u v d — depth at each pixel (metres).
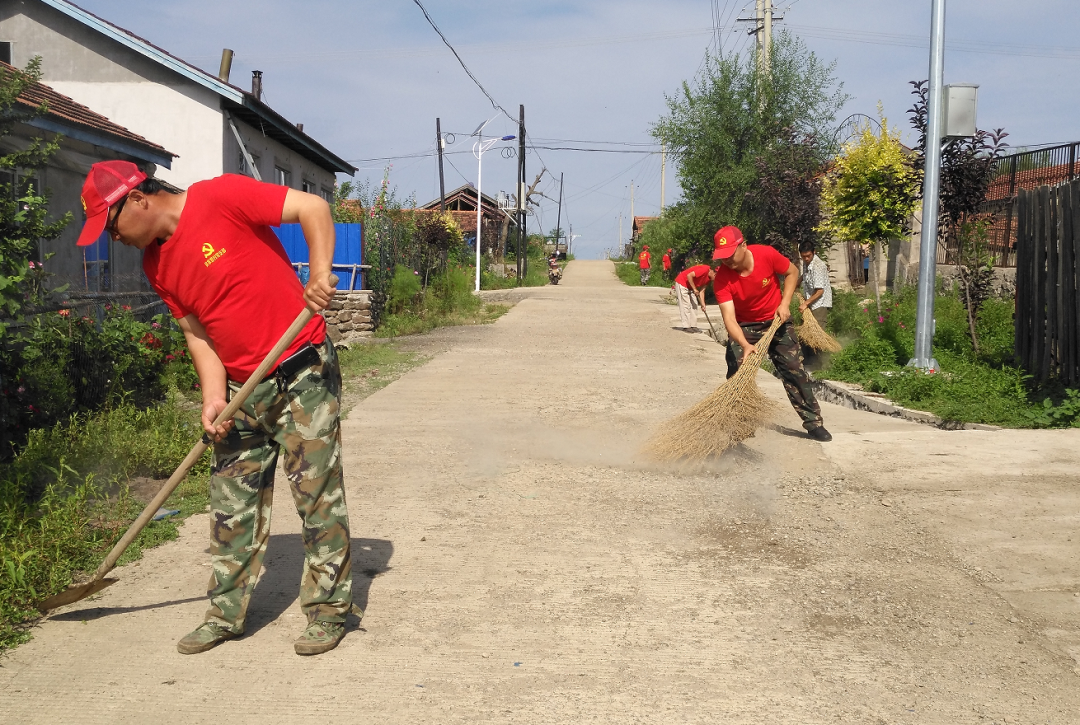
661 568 4.06
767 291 6.48
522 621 3.49
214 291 3.11
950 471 5.55
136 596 3.73
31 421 6.38
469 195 51.59
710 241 27.75
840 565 4.08
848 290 22.23
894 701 2.88
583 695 2.92
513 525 4.68
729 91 27.27
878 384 9.11
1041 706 2.85
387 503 5.07
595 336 14.84
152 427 6.46
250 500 3.27
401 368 10.78
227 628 3.29
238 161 15.70
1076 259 7.63
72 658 3.17
